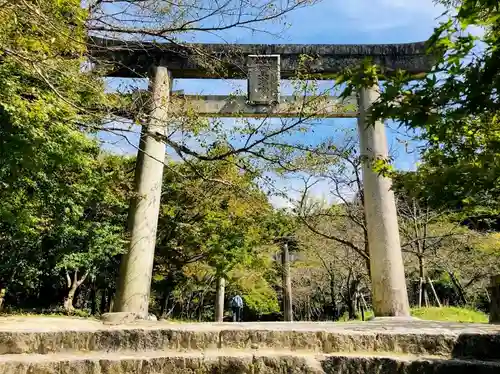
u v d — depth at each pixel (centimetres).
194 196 1262
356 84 256
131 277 839
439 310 1252
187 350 464
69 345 470
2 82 657
